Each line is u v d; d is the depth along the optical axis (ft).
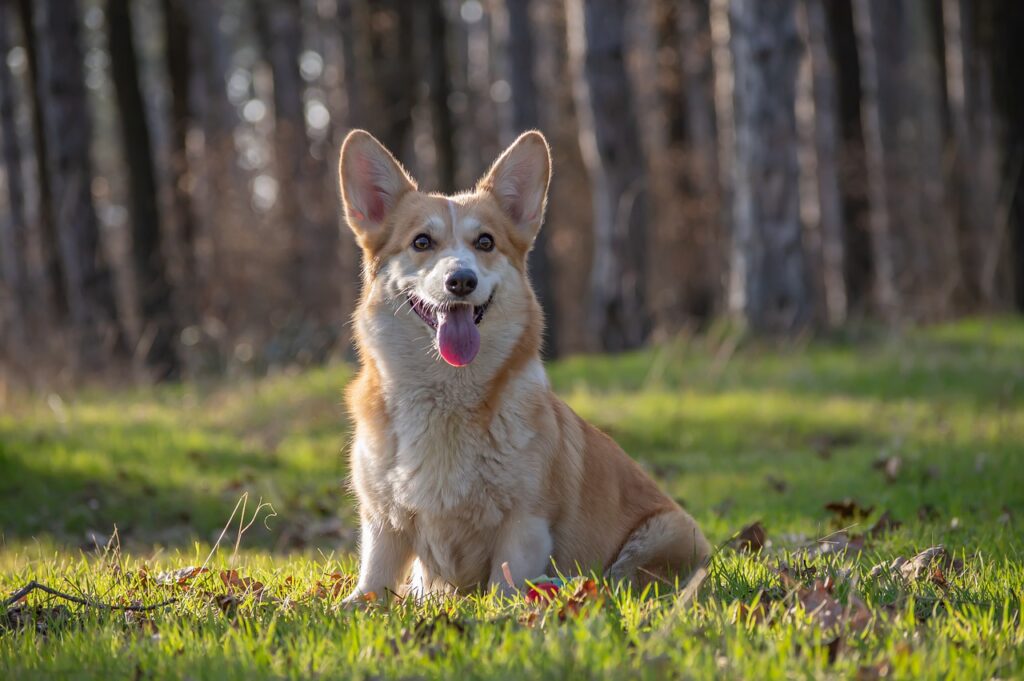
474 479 15.40
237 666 11.39
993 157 65.92
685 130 82.28
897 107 89.76
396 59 72.59
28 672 11.71
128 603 14.98
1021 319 57.93
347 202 17.66
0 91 72.18
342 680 10.99
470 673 10.85
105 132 131.64
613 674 10.61
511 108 62.34
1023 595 13.87
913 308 62.80
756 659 10.83
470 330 15.53
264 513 26.35
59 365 49.19
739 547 19.74
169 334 59.88
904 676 10.50
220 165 78.33
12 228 72.02
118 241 99.25
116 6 62.28
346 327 53.57
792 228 50.90
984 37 63.52
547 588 14.34
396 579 16.05
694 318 78.84
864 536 20.33
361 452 16.16
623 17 59.16
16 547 22.91
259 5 91.56
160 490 28.68
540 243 62.44
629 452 34.71
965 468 27.66
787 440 35.70
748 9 50.75
